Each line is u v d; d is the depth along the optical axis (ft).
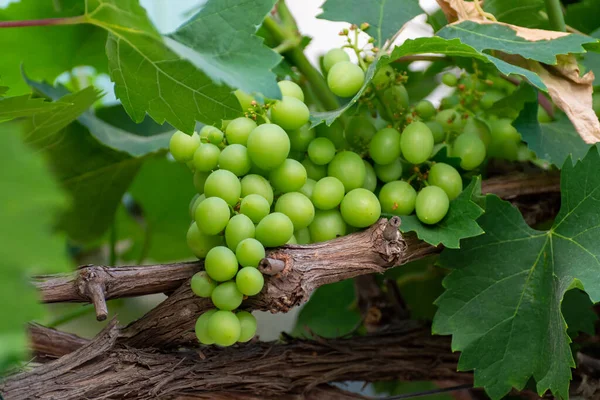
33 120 1.58
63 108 1.56
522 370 1.55
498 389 1.55
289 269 1.43
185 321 1.48
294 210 1.47
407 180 1.63
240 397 1.55
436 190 1.54
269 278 1.43
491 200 1.60
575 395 1.69
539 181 1.72
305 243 1.54
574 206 1.58
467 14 1.62
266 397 1.58
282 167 1.49
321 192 1.51
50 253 0.92
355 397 1.65
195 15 1.46
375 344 1.69
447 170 1.58
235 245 1.43
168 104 1.49
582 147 1.70
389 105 1.64
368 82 1.50
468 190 1.55
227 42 1.43
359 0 1.71
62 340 1.54
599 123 1.53
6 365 0.99
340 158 1.54
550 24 1.76
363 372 1.67
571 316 1.73
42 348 1.52
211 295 1.43
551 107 1.78
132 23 1.35
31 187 0.92
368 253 1.48
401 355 1.69
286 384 1.59
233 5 1.45
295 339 1.64
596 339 1.78
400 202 1.55
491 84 1.73
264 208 1.45
